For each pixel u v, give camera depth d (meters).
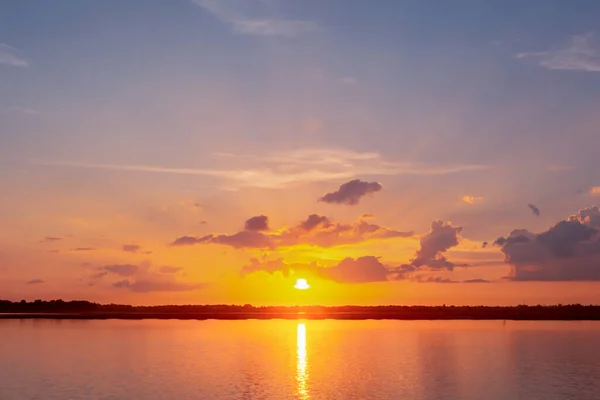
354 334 129.50
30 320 198.62
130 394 53.41
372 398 51.69
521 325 170.62
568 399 51.31
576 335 124.38
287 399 51.12
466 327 160.38
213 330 144.88
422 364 73.50
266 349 93.06
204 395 52.84
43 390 55.47
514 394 53.47
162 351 89.81
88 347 96.31
